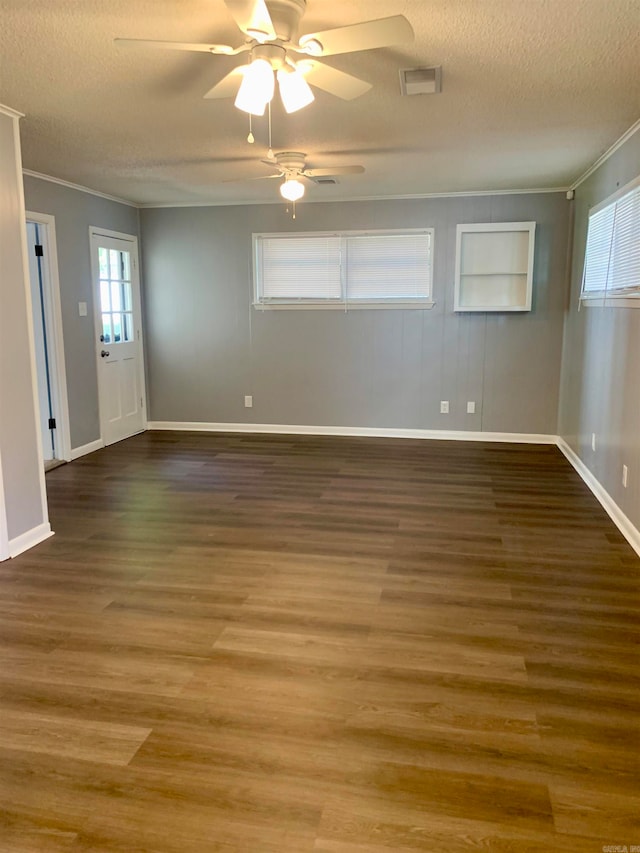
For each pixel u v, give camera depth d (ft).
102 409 19.98
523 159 15.11
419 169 16.29
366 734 6.56
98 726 6.73
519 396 20.39
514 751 6.29
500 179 17.60
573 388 18.19
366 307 20.85
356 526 12.69
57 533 12.41
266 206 21.03
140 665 7.87
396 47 8.55
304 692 7.29
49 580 10.31
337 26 8.01
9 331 11.16
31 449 11.80
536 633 8.54
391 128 12.42
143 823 5.44
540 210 19.26
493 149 14.11
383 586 9.98
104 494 14.94
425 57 8.90
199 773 6.03
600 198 15.39
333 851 5.13
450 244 19.94
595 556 11.10
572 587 9.89
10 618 9.07
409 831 5.33
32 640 8.47
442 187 18.79
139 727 6.70
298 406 22.02
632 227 12.24
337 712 6.92
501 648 8.18
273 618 9.01
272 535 12.22
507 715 6.85
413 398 21.12
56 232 17.43
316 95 10.39
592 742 6.41
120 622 8.94
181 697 7.22
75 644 8.37
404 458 18.34
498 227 19.15
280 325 21.66
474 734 6.55
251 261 21.42
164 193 19.51
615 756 6.21
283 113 11.43
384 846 5.18
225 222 21.39
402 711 6.93
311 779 5.93
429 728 6.64
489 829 5.34
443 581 10.14
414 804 5.62
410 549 11.47
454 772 6.01
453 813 5.52
